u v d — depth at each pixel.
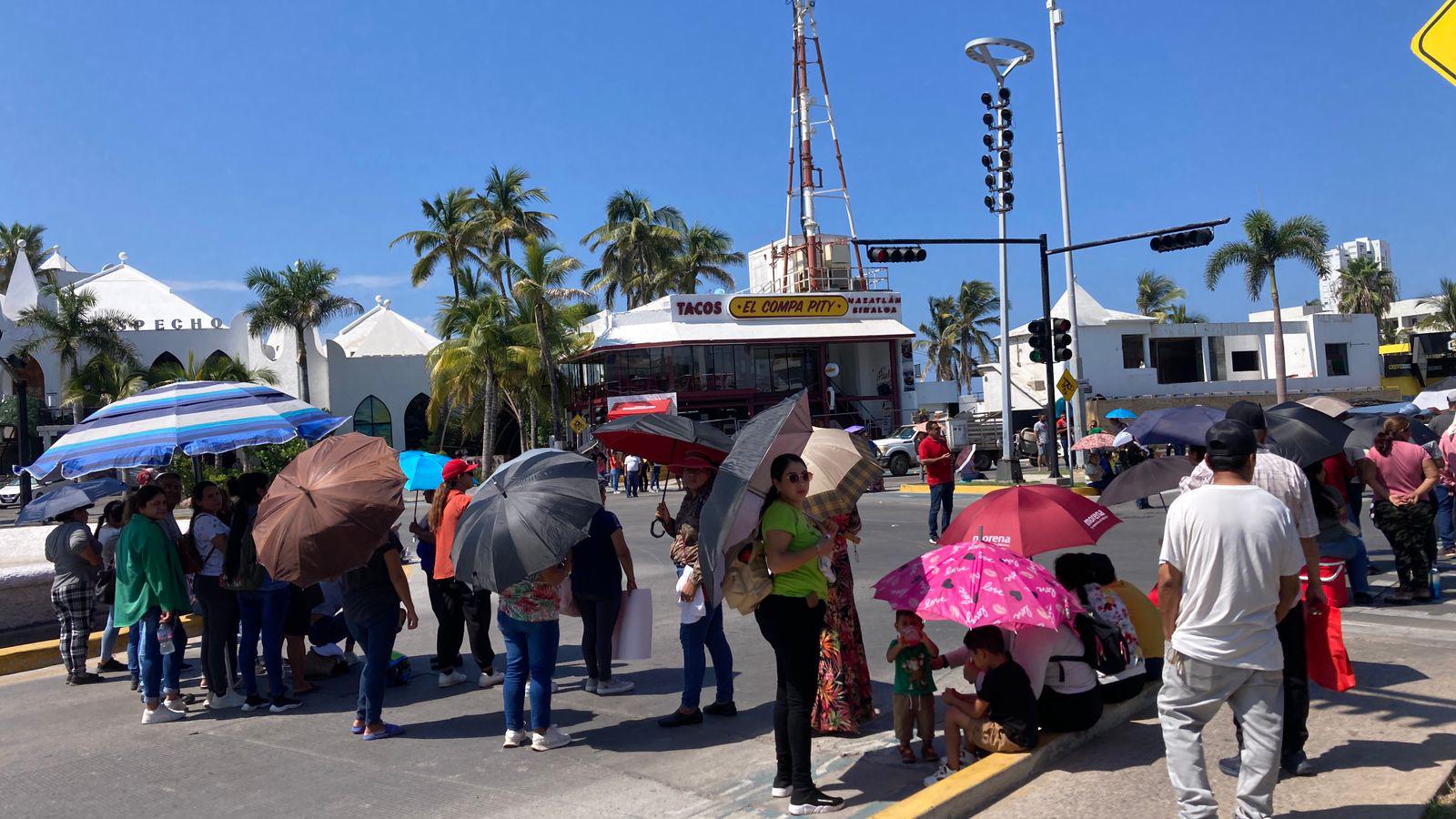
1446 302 66.88
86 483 9.62
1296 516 4.92
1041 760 5.13
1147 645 6.17
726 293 44.25
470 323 42.16
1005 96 21.98
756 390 44.25
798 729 4.86
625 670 8.27
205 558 7.36
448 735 6.62
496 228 48.34
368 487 6.27
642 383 43.19
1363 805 4.41
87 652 9.52
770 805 5.14
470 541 5.74
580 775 5.73
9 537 14.81
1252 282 43.81
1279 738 3.89
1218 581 3.83
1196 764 3.96
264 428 8.30
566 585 7.36
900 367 46.44
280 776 5.91
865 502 23.11
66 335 47.25
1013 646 5.31
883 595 5.31
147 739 6.78
